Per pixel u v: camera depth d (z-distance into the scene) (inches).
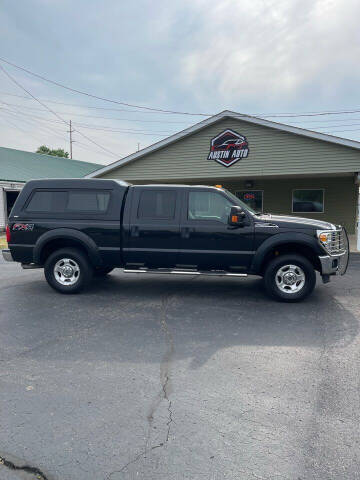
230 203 241.3
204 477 85.0
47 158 1135.0
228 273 242.1
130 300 241.9
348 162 495.5
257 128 541.0
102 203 252.5
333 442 97.1
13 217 258.8
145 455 92.6
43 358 151.3
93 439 99.0
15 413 111.4
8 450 95.0
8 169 847.7
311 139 511.5
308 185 704.4
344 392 122.7
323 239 225.5
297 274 232.2
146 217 247.0
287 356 151.9
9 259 261.6
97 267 263.1
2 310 220.5
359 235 502.3
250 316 206.2
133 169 626.2
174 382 130.2
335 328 185.8
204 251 241.1
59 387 127.0
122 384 129.0
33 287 282.2
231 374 136.2
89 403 116.8
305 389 124.8
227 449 94.6
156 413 111.1
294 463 89.4
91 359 150.0
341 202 684.1
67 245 266.8
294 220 236.8
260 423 105.7
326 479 84.2
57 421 107.3
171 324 193.5
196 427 104.0
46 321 199.3
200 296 251.9
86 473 86.7
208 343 166.7
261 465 88.7
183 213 243.6
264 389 125.0
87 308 223.9
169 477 85.0
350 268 359.6
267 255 242.4
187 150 588.4
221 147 565.6
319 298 244.7
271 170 538.3
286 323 193.9
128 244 248.1
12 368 142.1
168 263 248.7
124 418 108.6
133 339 172.1
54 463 90.0
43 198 259.0
